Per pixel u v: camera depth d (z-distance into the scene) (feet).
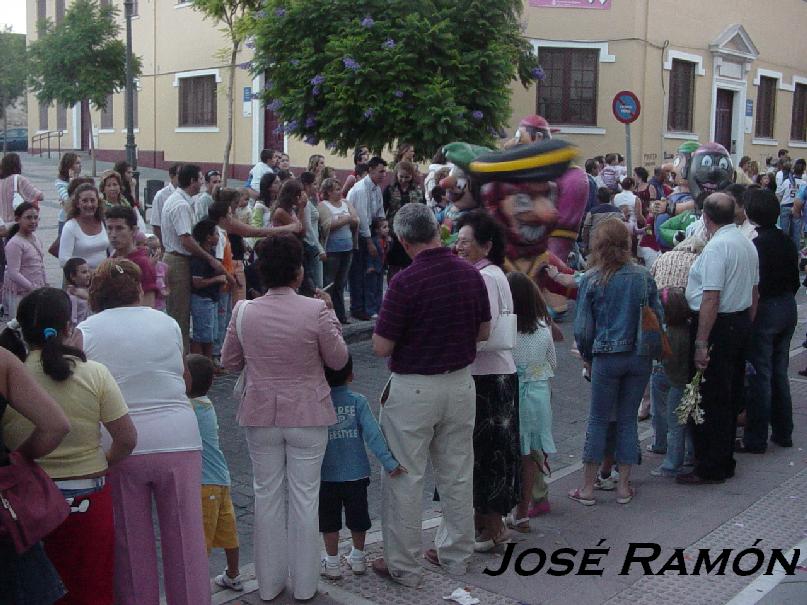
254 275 28.14
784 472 22.26
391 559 16.06
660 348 19.43
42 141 122.21
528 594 15.93
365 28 44.83
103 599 13.12
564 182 26.30
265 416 15.03
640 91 69.87
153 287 23.45
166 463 13.71
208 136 87.35
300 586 15.40
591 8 68.54
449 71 45.24
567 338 36.06
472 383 16.21
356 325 35.65
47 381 12.50
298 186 31.19
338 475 16.10
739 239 20.84
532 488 18.90
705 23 76.64
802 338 36.96
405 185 37.29
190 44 88.38
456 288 15.61
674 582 16.39
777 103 89.92
